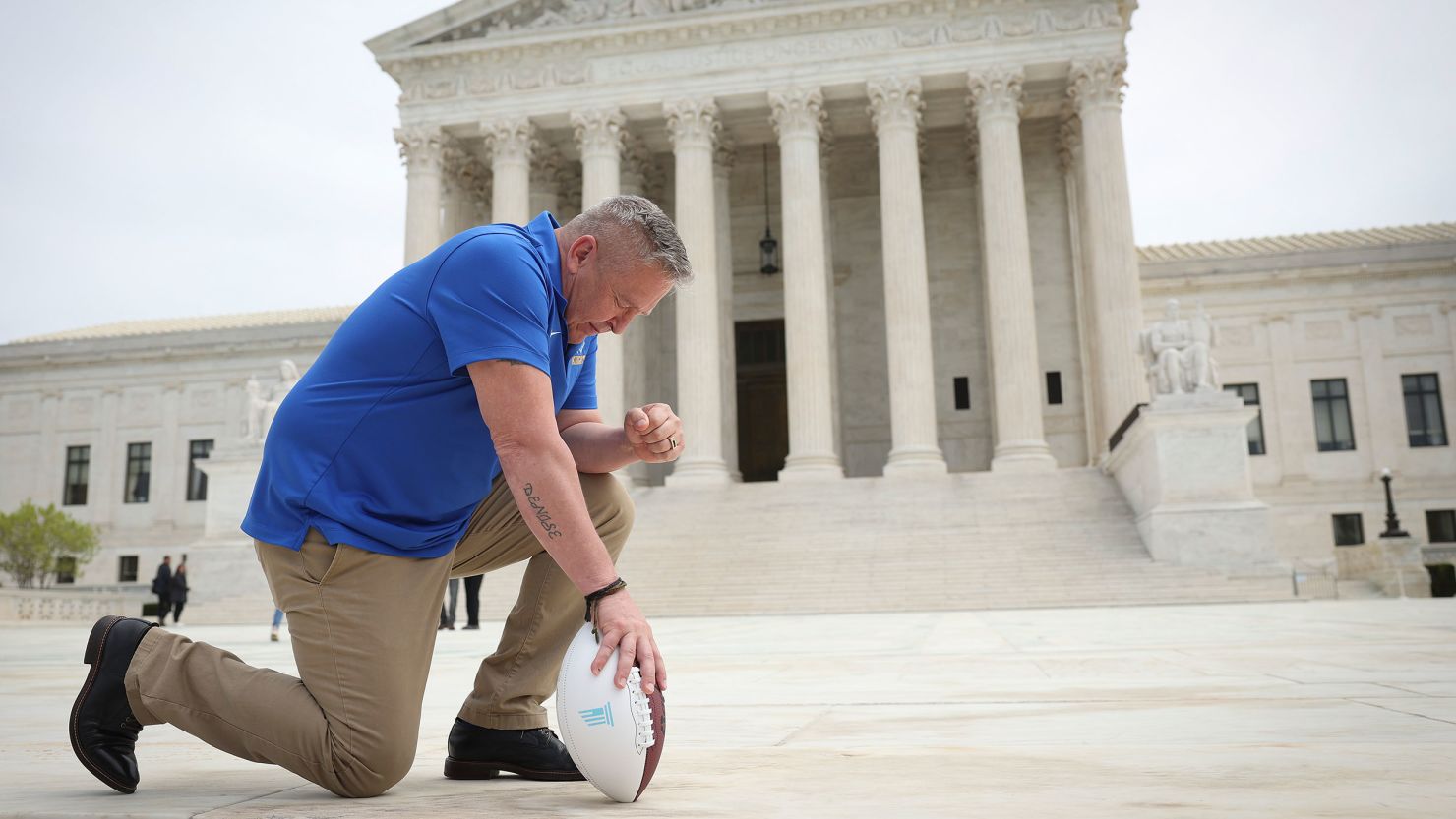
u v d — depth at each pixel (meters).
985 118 36.25
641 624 2.87
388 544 3.09
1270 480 45.38
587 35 38.38
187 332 55.41
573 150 42.53
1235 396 25.19
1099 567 24.56
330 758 2.94
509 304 3.01
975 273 42.44
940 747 3.69
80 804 2.83
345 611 3.03
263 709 2.99
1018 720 4.51
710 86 37.81
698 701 5.73
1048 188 42.09
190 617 25.92
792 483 33.47
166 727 5.07
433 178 39.31
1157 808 2.48
